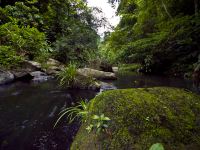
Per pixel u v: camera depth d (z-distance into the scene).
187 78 7.57
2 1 10.36
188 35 7.79
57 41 9.52
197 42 7.80
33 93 4.61
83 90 5.07
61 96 4.41
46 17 11.56
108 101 1.92
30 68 6.74
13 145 2.26
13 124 2.83
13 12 9.25
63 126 2.80
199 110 1.89
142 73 10.11
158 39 9.46
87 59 9.84
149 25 12.77
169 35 8.66
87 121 1.93
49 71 7.27
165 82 6.73
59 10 12.05
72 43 9.84
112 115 1.75
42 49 8.20
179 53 8.46
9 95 4.37
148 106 1.81
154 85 6.14
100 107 1.91
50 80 6.29
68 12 12.88
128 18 15.74
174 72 8.78
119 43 13.92
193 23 7.93
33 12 10.50
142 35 13.23
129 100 1.87
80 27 10.77
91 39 10.64
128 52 10.67
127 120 1.67
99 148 1.54
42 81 6.10
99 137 1.62
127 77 8.30
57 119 3.05
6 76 5.65
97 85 5.32
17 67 6.34
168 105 1.88
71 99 4.18
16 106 3.63
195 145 1.54
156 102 1.88
